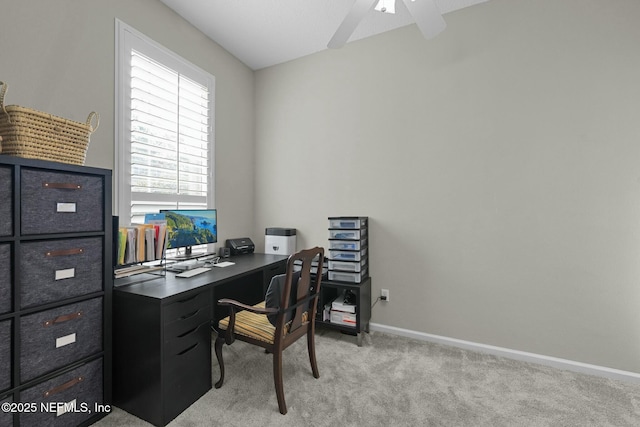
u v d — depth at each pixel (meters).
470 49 2.27
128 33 2.00
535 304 2.10
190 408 1.57
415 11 1.61
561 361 2.01
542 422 1.49
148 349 1.45
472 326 2.29
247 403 1.61
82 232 1.41
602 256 1.92
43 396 1.27
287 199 3.03
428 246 2.43
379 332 2.59
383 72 2.59
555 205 2.04
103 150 1.86
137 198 2.07
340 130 2.78
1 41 1.43
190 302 1.59
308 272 1.71
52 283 1.30
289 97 3.03
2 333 1.15
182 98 2.39
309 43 2.74
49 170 1.29
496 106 2.20
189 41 2.46
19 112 1.20
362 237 2.50
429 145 2.42
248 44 2.76
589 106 1.94
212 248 2.70
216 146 2.73
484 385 1.80
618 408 1.59
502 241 2.19
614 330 1.90
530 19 2.09
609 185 1.90
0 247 1.14
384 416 1.52
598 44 1.92
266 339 1.60
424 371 1.95
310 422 1.47
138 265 2.00
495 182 2.21
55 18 1.63
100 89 1.84
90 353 1.45
